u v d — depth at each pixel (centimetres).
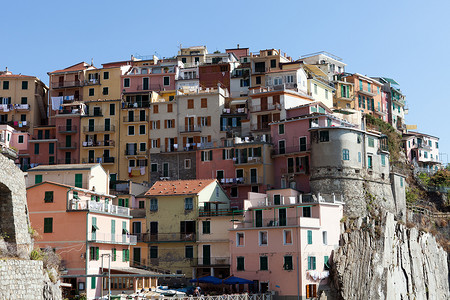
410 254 9650
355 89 13725
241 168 10525
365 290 8438
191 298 6606
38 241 7062
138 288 7312
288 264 7919
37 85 13288
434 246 10538
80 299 6406
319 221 8362
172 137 11875
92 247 7044
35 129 12706
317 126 10075
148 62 14988
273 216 8606
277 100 11244
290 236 7988
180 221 9150
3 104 12962
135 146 12019
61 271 6700
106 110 12312
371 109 14125
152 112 12094
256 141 10594
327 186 9538
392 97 14950
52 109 13138
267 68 12888
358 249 8712
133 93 12369
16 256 4662
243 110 11881
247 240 8350
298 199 9012
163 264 9106
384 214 9406
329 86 13038
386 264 8925
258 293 7769
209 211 9112
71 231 7019
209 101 11862
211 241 8894
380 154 10394
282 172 10344
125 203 9931
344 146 9656
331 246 8569
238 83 12950
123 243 7800
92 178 8000
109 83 12888
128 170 11888
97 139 12231
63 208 7094
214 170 10844
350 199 9462
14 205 5003
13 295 4228
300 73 12181
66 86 13075
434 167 15062
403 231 9650
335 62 15850
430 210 11756
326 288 8231
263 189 10262
